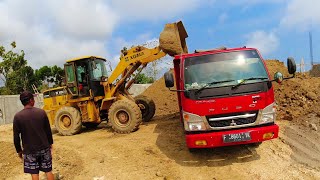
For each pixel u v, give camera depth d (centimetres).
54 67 3738
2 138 1327
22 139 615
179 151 872
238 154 826
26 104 623
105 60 1336
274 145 898
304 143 975
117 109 1118
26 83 3106
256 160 790
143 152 889
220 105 732
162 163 811
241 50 804
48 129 637
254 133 719
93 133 1231
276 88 1426
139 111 1120
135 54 1204
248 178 712
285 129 1048
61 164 850
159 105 1688
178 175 743
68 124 1233
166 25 1130
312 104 1265
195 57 805
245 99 730
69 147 1004
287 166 784
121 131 1114
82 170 803
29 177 794
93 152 926
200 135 725
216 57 799
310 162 845
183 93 760
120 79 1235
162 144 934
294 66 735
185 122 757
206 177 725
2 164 901
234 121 732
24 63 3088
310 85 1488
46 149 625
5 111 2034
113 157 871
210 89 742
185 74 786
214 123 738
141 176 750
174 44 1106
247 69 772
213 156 824
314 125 1097
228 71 773
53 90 1335
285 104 1294
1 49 2916
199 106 738
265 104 736
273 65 1808
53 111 1335
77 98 1237
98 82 1237
